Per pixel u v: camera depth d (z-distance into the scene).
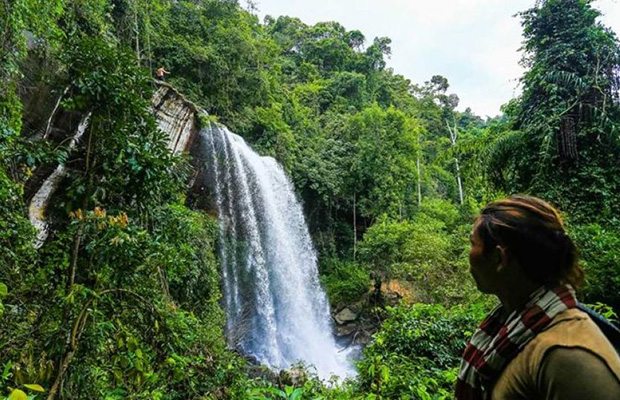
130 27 13.67
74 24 8.70
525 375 0.79
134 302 3.09
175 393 3.47
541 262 0.87
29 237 3.84
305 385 4.11
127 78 3.35
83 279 3.33
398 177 26.16
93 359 2.83
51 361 2.63
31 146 3.31
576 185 8.70
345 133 27.62
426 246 17.95
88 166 3.19
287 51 40.00
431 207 27.06
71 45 3.34
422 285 17.47
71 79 3.34
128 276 3.02
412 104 44.19
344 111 32.53
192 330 4.45
